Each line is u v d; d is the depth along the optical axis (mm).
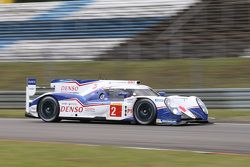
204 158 24203
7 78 74812
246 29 81188
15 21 99562
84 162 23297
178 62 73188
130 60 78812
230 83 63062
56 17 98000
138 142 31688
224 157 24516
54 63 79562
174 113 41750
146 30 87938
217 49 76875
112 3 97750
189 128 40125
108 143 31344
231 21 84188
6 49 91500
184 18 88125
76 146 28938
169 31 85500
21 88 70312
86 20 94750
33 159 24250
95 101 45344
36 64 80312
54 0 107062
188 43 80375
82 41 89375
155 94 45312
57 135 35875
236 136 34469
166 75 68875
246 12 85500
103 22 93000
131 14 92812
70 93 46750
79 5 100688
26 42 92812
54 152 26531
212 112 52469
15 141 31500
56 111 46781
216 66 69312
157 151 26703
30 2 108375
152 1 94875
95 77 71750
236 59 71750
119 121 45906
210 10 88250
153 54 79000
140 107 43250
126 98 44031
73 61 80188
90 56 83688
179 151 26688
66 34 92750
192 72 68500
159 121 42438
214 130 38531
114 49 84500
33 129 40250
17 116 54406
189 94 56000
